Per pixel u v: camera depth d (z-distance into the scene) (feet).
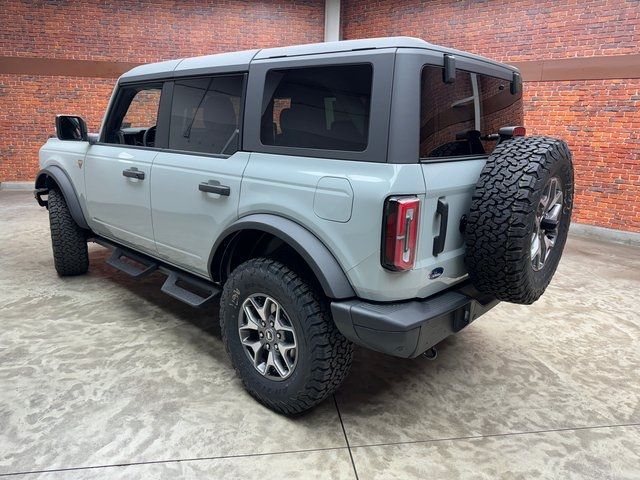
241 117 7.72
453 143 6.97
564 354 10.16
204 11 29.66
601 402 8.36
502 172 6.44
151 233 9.93
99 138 11.45
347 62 6.30
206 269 8.77
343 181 6.18
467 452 6.93
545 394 8.57
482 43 25.03
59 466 6.36
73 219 12.87
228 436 7.08
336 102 6.43
